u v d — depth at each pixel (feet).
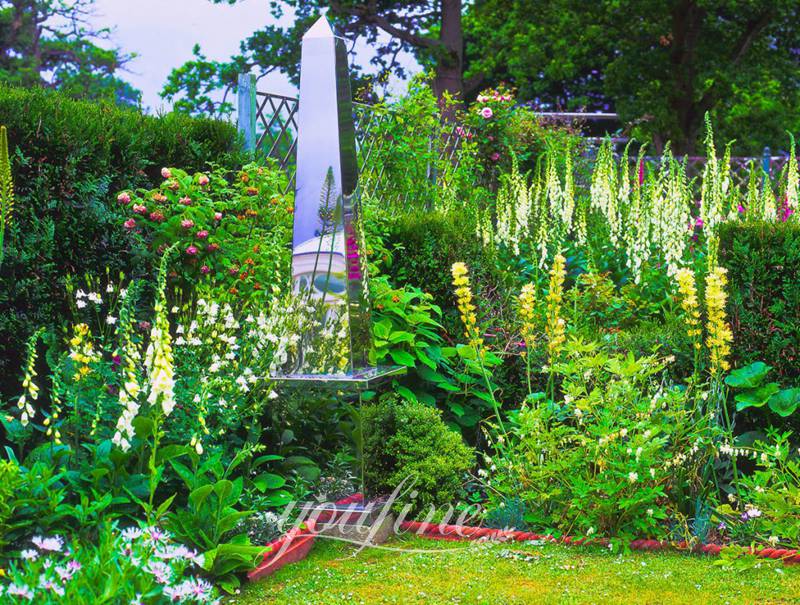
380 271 20.38
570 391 14.39
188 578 11.00
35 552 9.47
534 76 84.07
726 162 20.98
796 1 61.87
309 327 14.83
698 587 11.90
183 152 18.95
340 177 14.66
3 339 14.21
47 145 14.99
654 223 22.65
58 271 15.37
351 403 14.47
